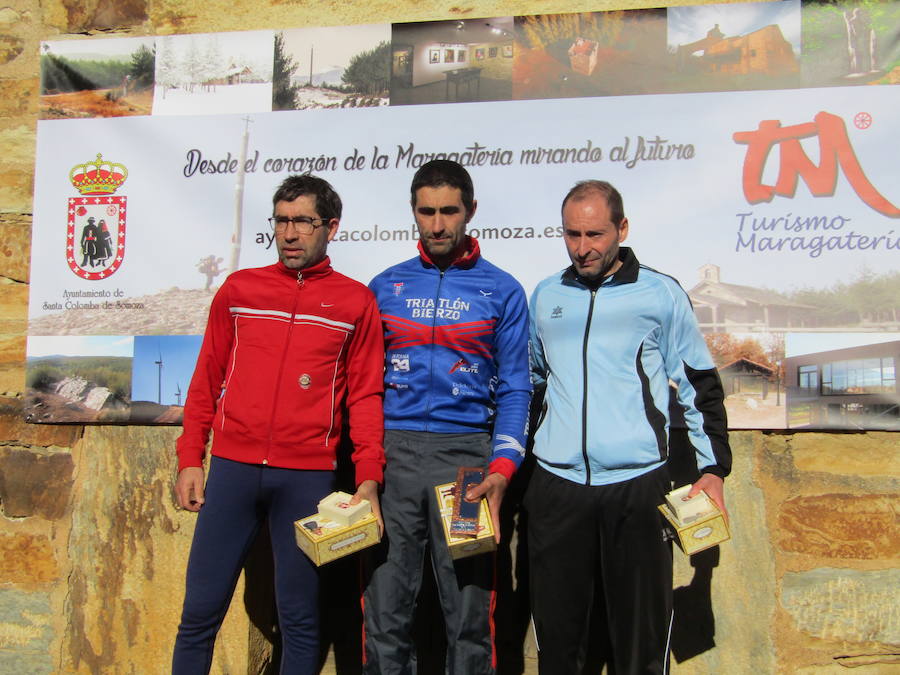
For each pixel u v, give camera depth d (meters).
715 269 2.49
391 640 2.10
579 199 2.12
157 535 2.69
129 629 2.69
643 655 2.08
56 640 2.72
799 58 2.48
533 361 2.37
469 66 2.62
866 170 2.44
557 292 2.25
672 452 2.51
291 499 2.12
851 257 2.44
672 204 2.51
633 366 2.13
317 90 2.69
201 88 2.75
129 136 2.77
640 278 2.18
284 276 2.21
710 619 2.50
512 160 2.59
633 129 2.54
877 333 2.41
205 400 2.23
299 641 2.14
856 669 2.44
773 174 2.48
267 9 2.74
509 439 2.13
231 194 2.72
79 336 2.76
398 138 2.64
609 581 2.11
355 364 2.21
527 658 2.62
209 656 2.14
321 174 2.68
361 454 2.12
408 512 2.15
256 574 2.65
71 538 2.73
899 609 2.43
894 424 2.40
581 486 2.11
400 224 2.63
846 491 2.46
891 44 2.45
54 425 2.77
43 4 2.88
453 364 2.18
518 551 2.62
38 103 2.86
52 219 2.80
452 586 2.12
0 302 2.83
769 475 2.49
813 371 2.44
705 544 1.97
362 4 2.70
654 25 2.53
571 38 2.57
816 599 2.46
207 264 2.72
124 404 2.72
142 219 2.75
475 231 2.60
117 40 2.79
